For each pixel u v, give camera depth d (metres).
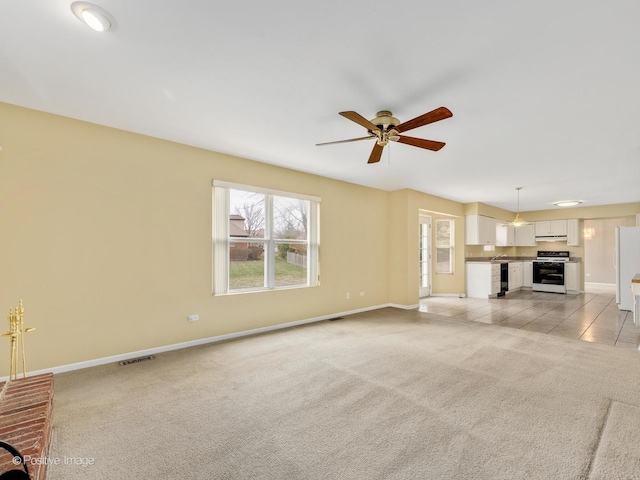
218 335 3.92
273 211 4.57
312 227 5.00
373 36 1.79
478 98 2.49
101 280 3.11
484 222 7.87
